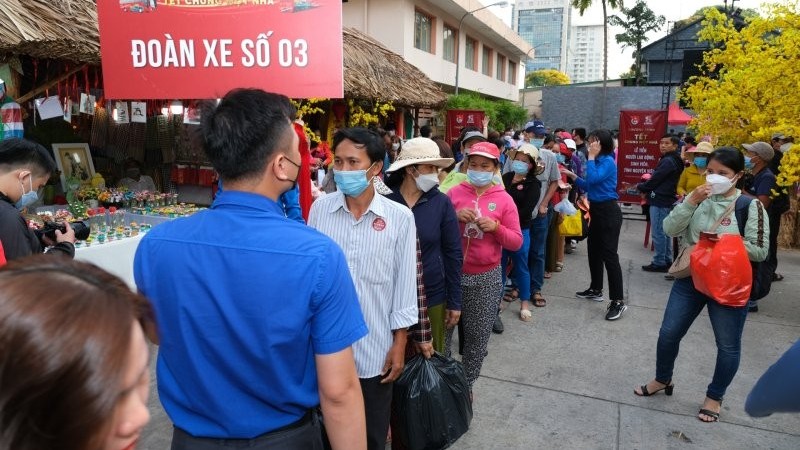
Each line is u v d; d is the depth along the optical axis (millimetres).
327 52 2834
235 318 1332
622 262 7609
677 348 3605
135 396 742
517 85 36781
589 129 28578
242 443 1409
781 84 5680
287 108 1469
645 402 3682
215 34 2881
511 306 5668
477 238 3395
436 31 22219
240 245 1354
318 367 1398
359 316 1441
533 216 5207
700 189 3236
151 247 1440
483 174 3414
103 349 646
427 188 2896
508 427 3365
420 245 2873
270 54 2859
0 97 4008
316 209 2467
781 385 1132
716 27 7438
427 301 2926
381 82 8703
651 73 27609
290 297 1323
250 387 1372
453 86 25031
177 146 7496
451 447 3143
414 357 2564
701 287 3246
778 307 5680
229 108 1394
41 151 2674
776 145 6078
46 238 2973
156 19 2902
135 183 6766
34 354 597
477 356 3492
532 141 6109
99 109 6645
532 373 4113
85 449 646
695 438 3258
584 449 3143
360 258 2316
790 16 5734
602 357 4406
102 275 748
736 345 3307
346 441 1438
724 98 6785
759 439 3248
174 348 1409
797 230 8383
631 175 10000
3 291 650
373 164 2309
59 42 3971
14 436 610
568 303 5781
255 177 1411
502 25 28297
